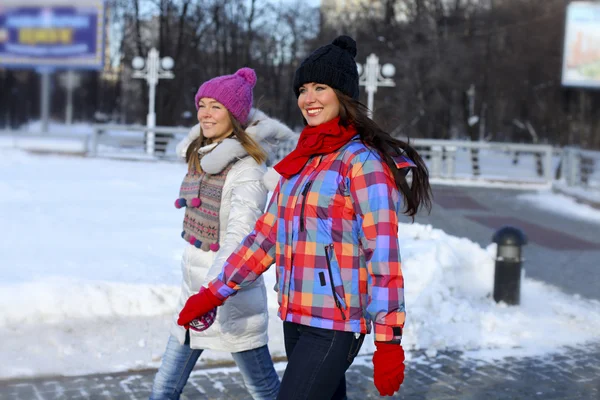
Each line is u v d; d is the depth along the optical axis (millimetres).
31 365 6352
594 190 25516
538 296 9906
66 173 23484
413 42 51750
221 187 4461
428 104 50281
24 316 6645
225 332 4402
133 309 7078
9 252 9203
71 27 43625
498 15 50969
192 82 58844
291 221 3686
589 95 52344
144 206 15719
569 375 6797
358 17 58969
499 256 9234
